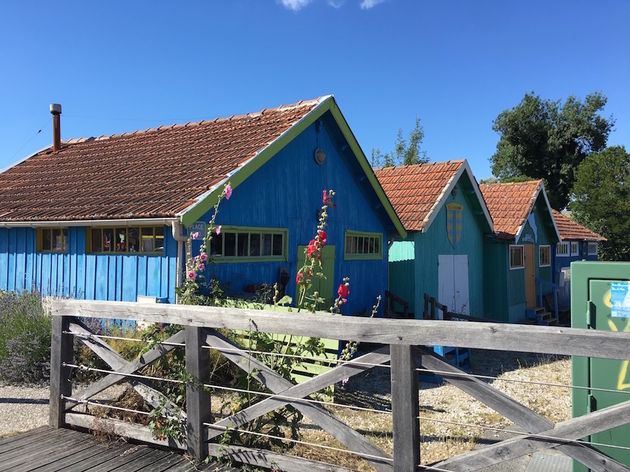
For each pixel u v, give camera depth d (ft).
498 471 14.89
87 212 25.40
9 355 22.62
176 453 13.57
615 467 9.12
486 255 53.78
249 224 27.63
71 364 15.85
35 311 24.14
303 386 11.91
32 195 32.71
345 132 34.83
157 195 25.53
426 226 41.32
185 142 35.86
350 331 11.02
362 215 38.52
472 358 33.88
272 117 34.76
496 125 155.84
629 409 8.95
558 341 9.07
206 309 12.89
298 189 31.86
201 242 24.36
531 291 59.00
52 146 45.39
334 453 14.66
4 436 15.05
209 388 13.24
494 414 20.66
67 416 15.48
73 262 27.73
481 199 49.90
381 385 24.59
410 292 41.91
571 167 145.28
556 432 9.42
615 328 11.25
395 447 10.53
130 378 14.52
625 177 101.81
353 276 37.29
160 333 14.56
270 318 11.98
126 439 14.35
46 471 12.39
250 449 12.55
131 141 41.09
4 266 30.58
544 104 150.30
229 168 26.45
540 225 62.95
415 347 10.53
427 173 48.65
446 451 16.30
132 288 25.39
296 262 31.45
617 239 100.58
